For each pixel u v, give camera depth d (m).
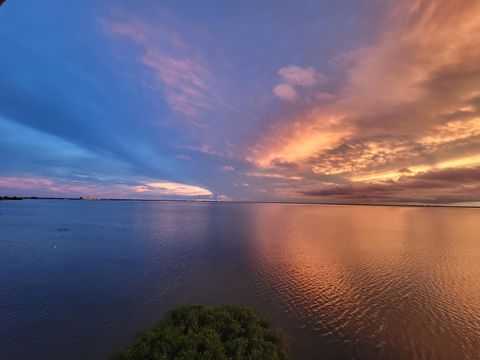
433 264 47.19
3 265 44.03
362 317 26.62
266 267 44.09
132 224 111.44
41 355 20.30
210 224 116.06
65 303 29.36
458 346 21.94
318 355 20.70
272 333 13.84
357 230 103.25
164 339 11.94
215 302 30.09
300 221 148.75
